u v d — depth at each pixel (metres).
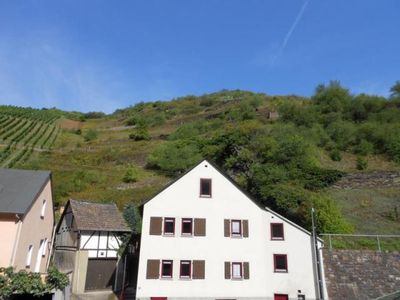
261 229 22.91
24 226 17.41
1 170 20.45
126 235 25.98
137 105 130.50
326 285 20.98
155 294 20.72
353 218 27.89
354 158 41.94
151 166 51.00
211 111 95.81
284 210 28.28
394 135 42.56
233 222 23.02
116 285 24.67
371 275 21.02
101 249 24.95
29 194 18.19
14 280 14.78
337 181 35.00
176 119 93.75
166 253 21.64
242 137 46.56
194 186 23.42
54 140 77.81
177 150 51.78
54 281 15.81
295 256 22.14
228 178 23.89
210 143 50.88
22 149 64.06
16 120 95.00
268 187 31.16
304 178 35.50
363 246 22.58
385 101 55.72
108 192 39.62
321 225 24.30
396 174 33.91
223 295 21.23
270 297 21.38
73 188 41.00
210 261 21.84
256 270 21.94
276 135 45.38
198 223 22.58
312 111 56.62
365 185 34.12
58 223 29.16
